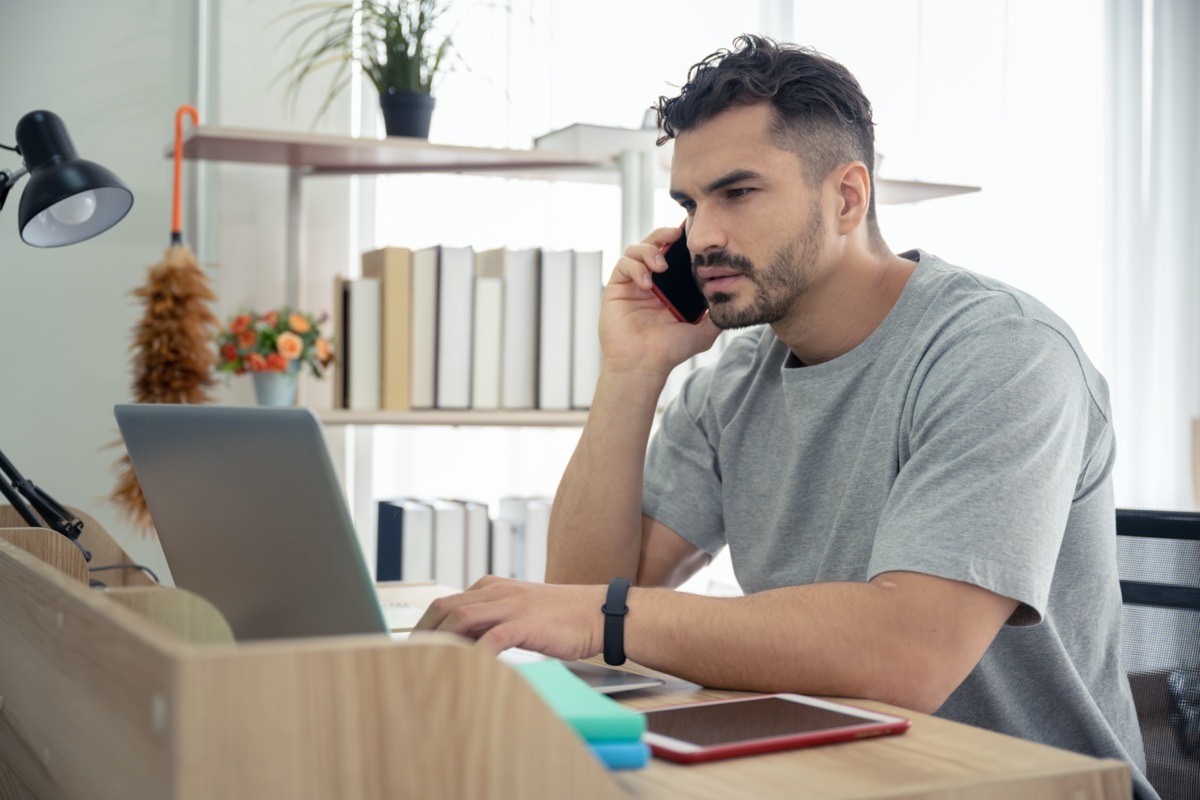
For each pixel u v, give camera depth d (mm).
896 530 1003
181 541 963
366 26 2398
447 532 2225
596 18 2631
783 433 1352
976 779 655
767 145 1170
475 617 956
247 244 2418
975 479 1003
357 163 2311
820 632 922
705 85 1194
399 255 2207
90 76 2365
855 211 1225
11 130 2322
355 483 2490
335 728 521
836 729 749
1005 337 1101
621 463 1379
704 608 955
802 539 1288
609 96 2641
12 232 2324
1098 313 3115
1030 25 3051
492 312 2270
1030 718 1178
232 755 503
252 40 2424
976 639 945
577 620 963
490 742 546
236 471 823
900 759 702
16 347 2330
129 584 1346
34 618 777
